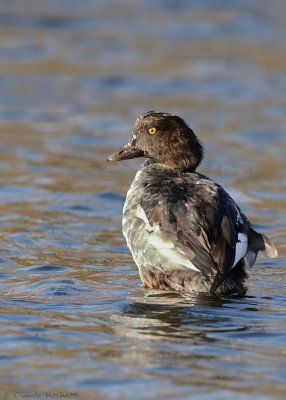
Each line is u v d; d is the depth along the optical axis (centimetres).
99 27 3041
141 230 1124
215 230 1093
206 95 2456
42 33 2958
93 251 1349
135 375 842
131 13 3206
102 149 2003
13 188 1697
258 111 2316
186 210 1107
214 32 3000
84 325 990
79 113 2289
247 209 1599
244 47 2858
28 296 1112
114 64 2700
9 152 1958
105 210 1581
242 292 1127
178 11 3231
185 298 1095
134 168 1889
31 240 1395
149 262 1118
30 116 2256
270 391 807
